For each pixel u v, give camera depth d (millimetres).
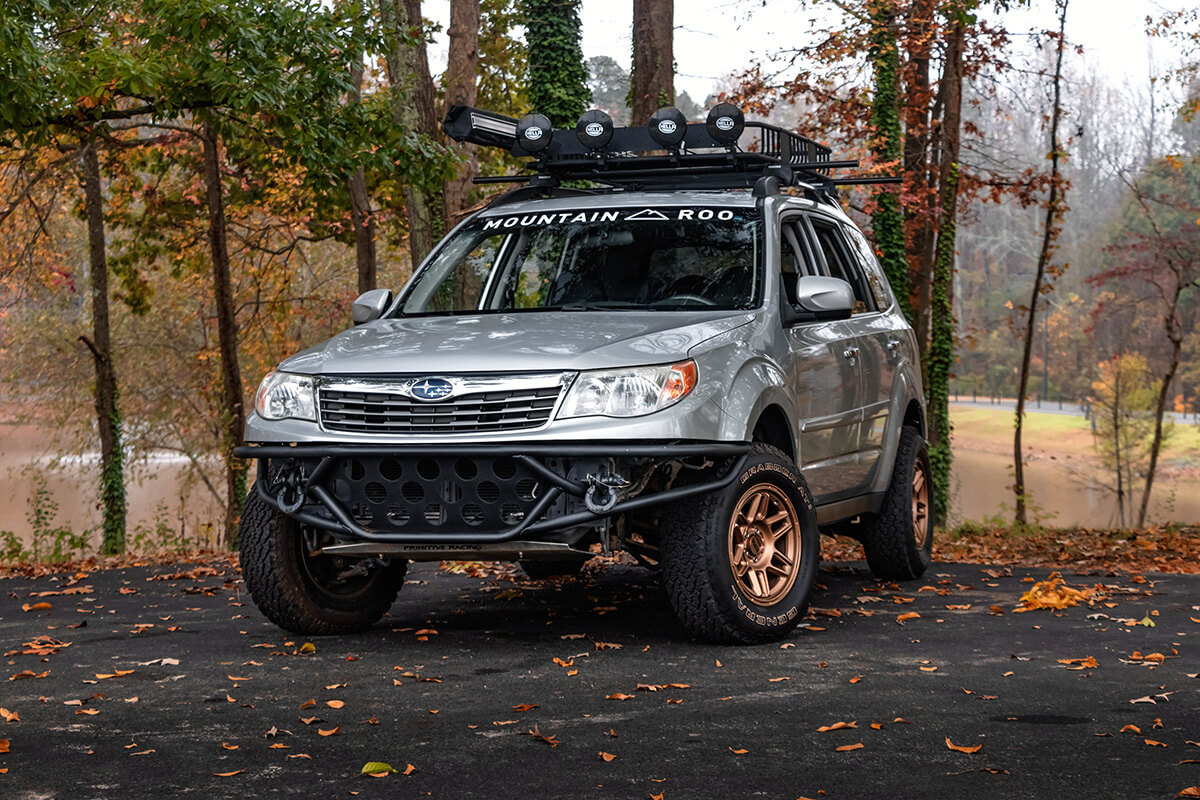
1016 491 28188
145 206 30391
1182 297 73125
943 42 23844
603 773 3322
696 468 5184
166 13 13344
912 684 4449
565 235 6449
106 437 27172
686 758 3461
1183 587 7504
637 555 5617
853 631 5734
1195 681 4457
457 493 5008
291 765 3445
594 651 5223
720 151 6844
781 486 5496
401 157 15266
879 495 7414
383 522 5113
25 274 29656
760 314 5762
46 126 13562
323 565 5852
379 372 5129
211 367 35906
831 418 6406
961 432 93375
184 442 38031
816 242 6812
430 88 18859
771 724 3850
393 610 6770
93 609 7176
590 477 4895
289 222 29891
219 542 24109
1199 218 38062
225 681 4680
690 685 4465
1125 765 3324
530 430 4895
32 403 38094
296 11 13922
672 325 5383
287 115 14008
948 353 25734
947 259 25578
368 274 26656
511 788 3195
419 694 4379
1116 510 61156
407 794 3152
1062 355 91812
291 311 34031
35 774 3381
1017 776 3234
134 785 3256
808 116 23688
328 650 5383
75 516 44938
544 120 6891
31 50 12562
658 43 19359
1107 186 88625
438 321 5777
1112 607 6555
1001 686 4402
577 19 23156
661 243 6250
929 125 25156
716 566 5160
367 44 14812
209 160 25000
